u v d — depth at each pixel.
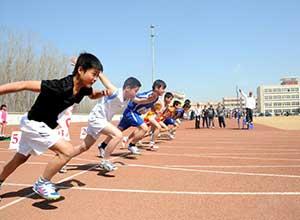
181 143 11.33
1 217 3.48
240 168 6.12
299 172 5.65
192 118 44.44
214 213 3.54
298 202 3.89
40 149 3.82
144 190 4.52
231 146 10.20
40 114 3.81
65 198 4.16
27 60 42.59
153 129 9.42
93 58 3.87
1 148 10.38
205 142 11.68
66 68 48.31
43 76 44.62
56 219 3.41
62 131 6.89
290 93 149.38
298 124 27.41
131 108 7.77
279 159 7.24
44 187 3.81
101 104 5.50
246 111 20.52
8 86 3.52
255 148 9.54
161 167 6.27
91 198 4.15
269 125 25.69
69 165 6.55
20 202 4.00
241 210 3.62
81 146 5.58
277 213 3.51
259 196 4.16
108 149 5.55
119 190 4.54
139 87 5.67
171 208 3.72
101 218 3.43
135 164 6.63
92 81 3.92
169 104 11.88
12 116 29.36
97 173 5.70
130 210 3.67
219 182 4.94
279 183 4.83
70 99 3.93
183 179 5.18
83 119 47.62
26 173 5.80
